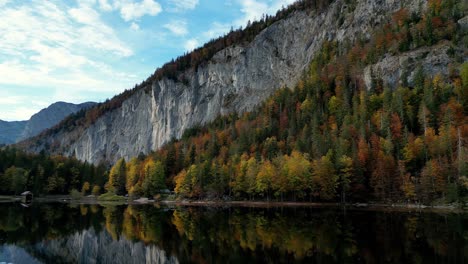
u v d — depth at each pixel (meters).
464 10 166.62
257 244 49.25
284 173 120.50
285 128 159.75
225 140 180.88
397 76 154.00
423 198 98.06
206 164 142.88
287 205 115.38
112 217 89.88
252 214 89.19
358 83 169.12
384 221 68.50
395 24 187.75
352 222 67.75
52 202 149.25
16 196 162.12
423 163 109.19
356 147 117.12
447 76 141.50
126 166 185.62
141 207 122.69
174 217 87.31
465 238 48.53
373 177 108.50
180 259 43.19
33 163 179.12
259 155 138.00
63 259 47.09
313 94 175.88
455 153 102.25
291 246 46.81
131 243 56.69
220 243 51.69
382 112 133.00
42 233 65.75
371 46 186.12
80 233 66.19
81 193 175.25
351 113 147.00
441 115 120.06
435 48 152.00
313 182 115.25
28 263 43.66
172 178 160.50
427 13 177.00
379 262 36.44
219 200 135.62
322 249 44.03
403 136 116.81
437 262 35.59
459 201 91.88
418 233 53.47
